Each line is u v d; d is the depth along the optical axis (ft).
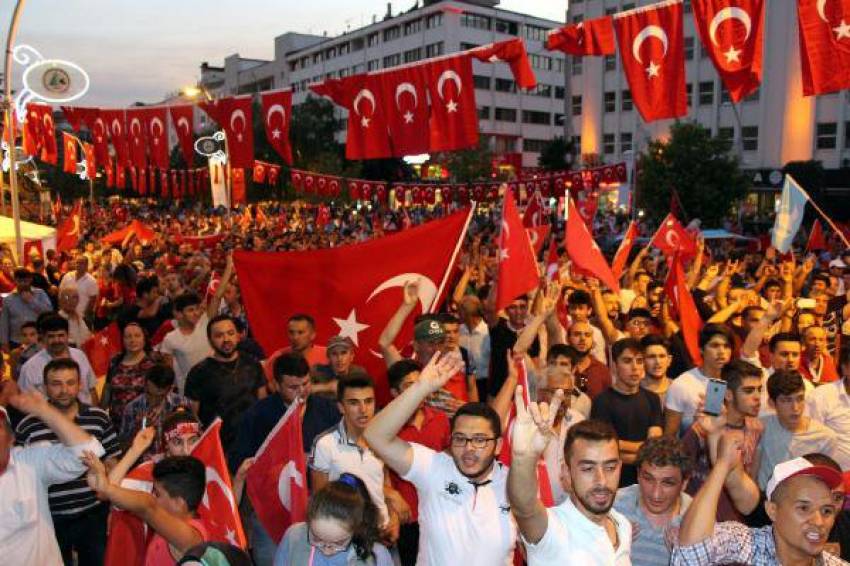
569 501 11.39
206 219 136.56
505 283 22.95
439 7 280.10
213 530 14.75
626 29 22.61
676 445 13.05
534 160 305.73
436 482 13.16
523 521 10.77
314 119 223.51
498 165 203.62
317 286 25.21
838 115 148.46
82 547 17.94
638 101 22.62
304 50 352.49
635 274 41.01
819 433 17.46
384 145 28.55
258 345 26.76
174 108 40.57
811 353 24.82
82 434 14.23
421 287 24.53
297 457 15.43
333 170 182.70
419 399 12.82
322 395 20.16
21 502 14.12
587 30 22.98
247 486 16.17
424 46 293.23
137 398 22.17
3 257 49.55
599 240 97.55
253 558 18.20
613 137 179.83
